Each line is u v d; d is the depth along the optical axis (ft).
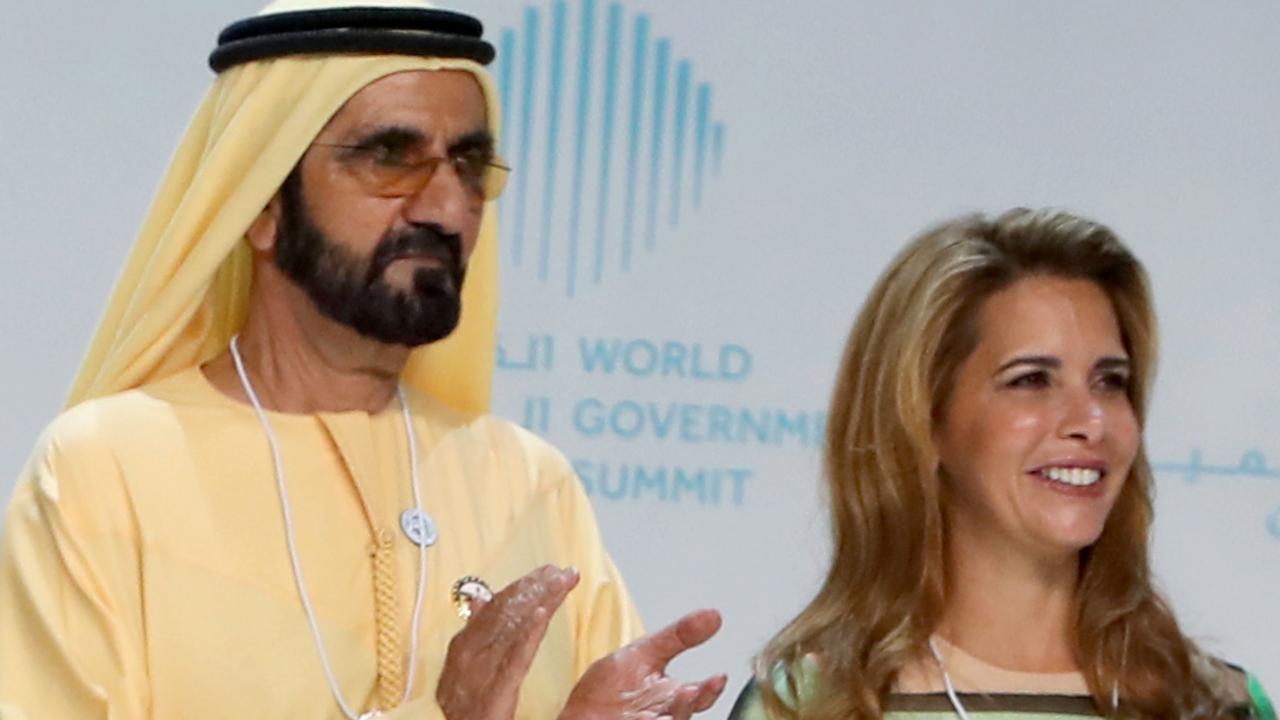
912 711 27.68
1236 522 37.40
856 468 28.48
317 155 27.14
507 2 36.24
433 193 27.20
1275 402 37.50
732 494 36.52
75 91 35.35
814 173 36.88
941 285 27.96
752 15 36.83
